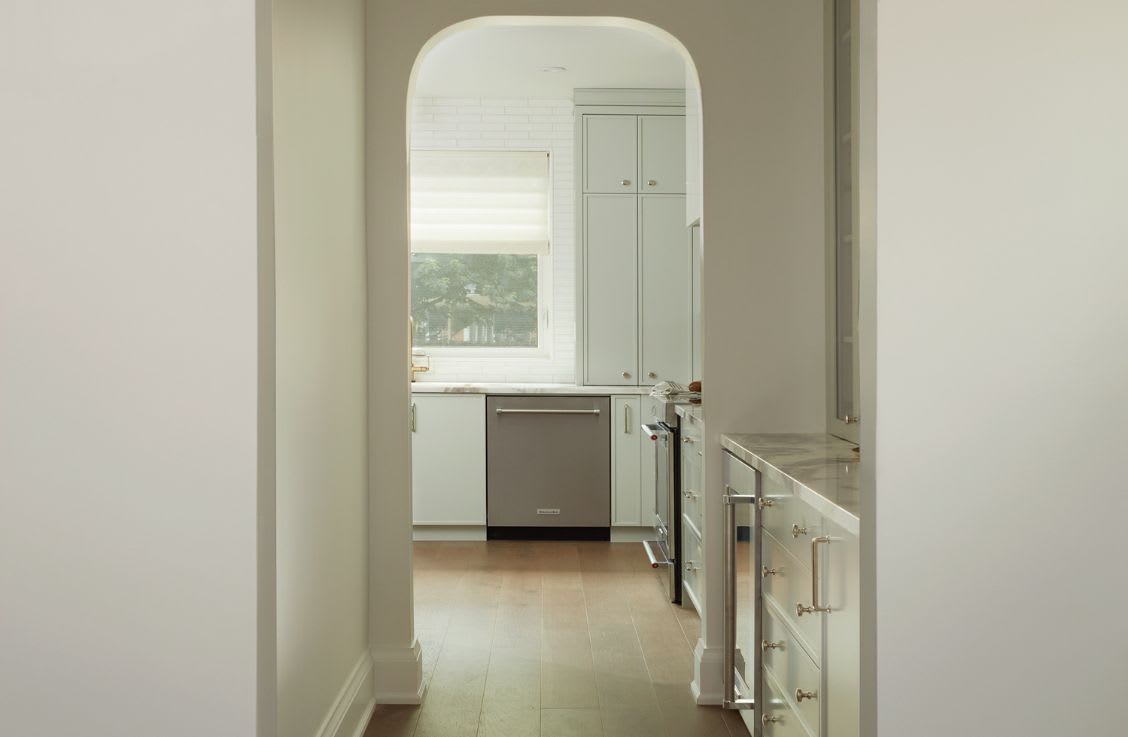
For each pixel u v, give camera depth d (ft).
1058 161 5.21
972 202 5.21
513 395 19.99
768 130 10.89
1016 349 5.23
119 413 5.12
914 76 5.19
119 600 5.13
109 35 5.07
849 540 6.21
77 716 5.14
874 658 5.26
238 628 5.12
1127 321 5.21
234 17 5.08
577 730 10.24
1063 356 5.22
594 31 16.22
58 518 5.12
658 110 20.26
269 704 5.33
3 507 5.13
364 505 10.80
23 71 5.07
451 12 10.82
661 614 14.69
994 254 5.22
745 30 10.85
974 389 5.22
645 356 20.42
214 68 5.08
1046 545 5.23
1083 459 5.22
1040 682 5.23
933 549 5.23
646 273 20.36
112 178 5.08
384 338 11.00
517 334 22.22
